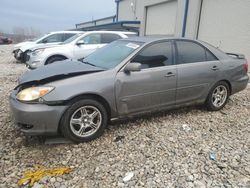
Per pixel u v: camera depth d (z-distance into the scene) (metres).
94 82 3.50
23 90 3.33
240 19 9.98
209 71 4.64
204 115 4.78
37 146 3.42
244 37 9.88
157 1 16.12
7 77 8.14
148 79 3.93
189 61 4.46
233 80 5.05
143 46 4.04
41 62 8.45
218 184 2.73
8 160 3.08
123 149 3.41
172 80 4.19
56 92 3.25
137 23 19.03
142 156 3.24
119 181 2.74
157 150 3.40
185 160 3.17
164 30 15.84
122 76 3.72
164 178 2.81
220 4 10.91
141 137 3.77
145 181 2.75
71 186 2.65
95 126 3.63
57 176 2.80
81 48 8.96
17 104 3.26
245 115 4.87
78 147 3.44
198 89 4.59
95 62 4.22
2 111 4.68
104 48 4.70
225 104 5.18
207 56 4.73
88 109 3.55
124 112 3.86
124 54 4.01
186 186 2.68
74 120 3.44
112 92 3.63
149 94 4.00
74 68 3.79
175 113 4.82
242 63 5.21
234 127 4.26
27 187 2.62
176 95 4.34
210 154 3.32
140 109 4.02
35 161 3.08
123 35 9.64
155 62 4.09
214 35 11.41
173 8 14.66
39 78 3.39
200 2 12.07
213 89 4.82
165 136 3.82
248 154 3.37
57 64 4.20
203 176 2.86
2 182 2.68
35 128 3.23
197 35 12.47
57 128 3.34
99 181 2.74
